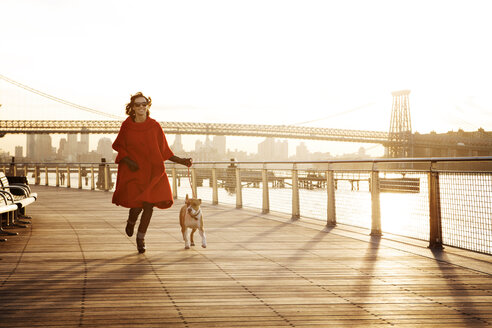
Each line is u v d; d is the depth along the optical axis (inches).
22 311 113.4
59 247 204.4
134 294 130.2
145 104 192.2
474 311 117.3
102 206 405.7
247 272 158.9
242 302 123.6
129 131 190.9
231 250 200.4
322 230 258.8
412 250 195.9
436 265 169.8
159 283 142.8
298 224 283.6
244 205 384.8
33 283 141.0
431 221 199.0
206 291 134.3
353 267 167.0
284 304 122.2
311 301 125.1
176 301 123.7
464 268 164.9
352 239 229.0
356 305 122.0
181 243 218.4
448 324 107.7
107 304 120.2
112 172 645.9
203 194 464.1
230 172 412.5
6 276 149.7
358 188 250.8
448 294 132.4
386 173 229.9
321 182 288.5
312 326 105.4
